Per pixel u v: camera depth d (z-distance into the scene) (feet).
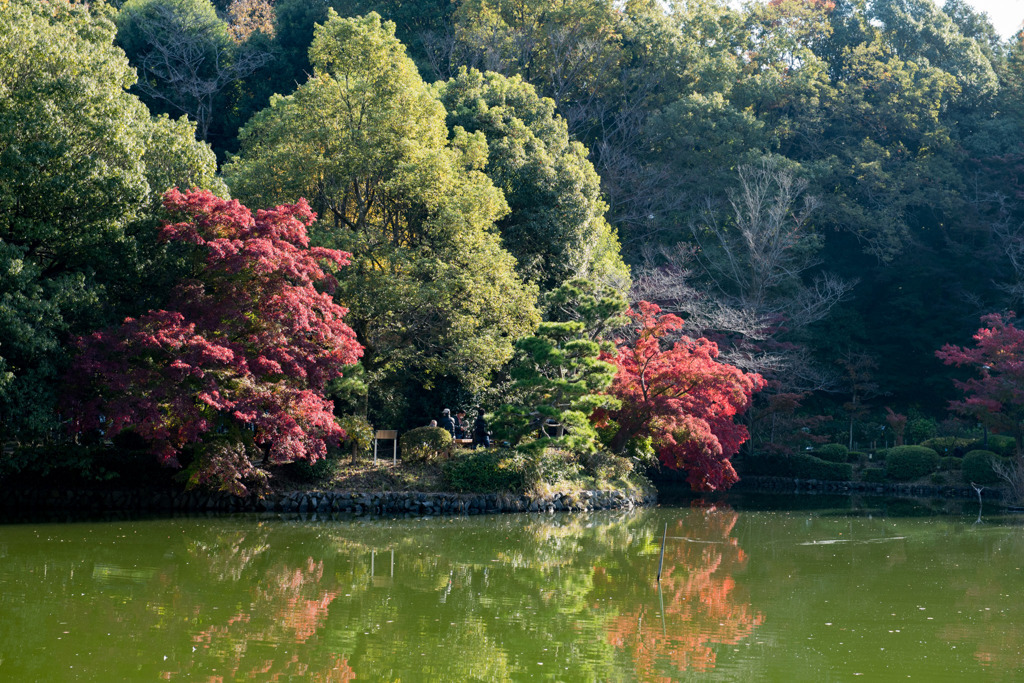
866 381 147.23
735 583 51.75
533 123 111.65
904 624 42.39
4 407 58.65
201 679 31.40
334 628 38.83
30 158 59.93
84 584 45.09
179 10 148.05
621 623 41.75
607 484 86.99
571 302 102.83
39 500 69.36
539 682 32.58
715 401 90.89
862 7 190.08
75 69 65.57
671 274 122.31
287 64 150.92
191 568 49.83
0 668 31.68
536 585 49.65
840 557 61.36
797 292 142.92
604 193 146.10
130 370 62.85
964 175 157.89
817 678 33.58
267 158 87.81
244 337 67.77
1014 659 36.45
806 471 118.52
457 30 157.48
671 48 166.81
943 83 158.71
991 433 126.41
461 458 79.82
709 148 153.07
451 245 86.63
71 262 66.08
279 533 61.82
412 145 85.97
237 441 68.95
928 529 76.54
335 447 82.07
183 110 144.97
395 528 66.49
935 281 155.74
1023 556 62.80
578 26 164.55
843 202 153.58
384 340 88.74
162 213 69.21
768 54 176.76
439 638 37.93
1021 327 144.05
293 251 68.33
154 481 71.51
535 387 81.25
